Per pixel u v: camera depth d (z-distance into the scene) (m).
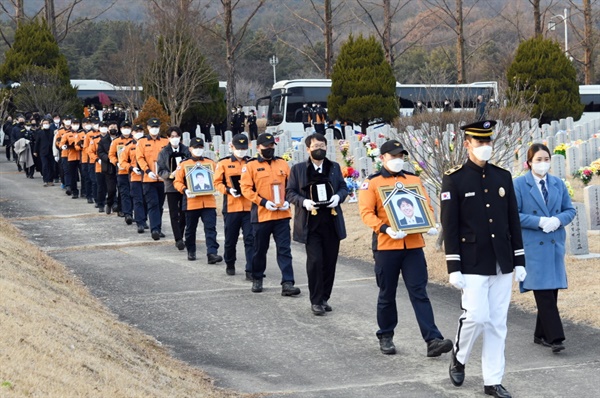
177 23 40.88
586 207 16.03
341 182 11.55
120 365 8.12
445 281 13.34
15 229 19.38
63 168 26.22
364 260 15.41
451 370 8.56
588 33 51.09
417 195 9.69
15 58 42.50
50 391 6.42
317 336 10.63
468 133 8.36
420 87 46.84
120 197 21.55
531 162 9.79
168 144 16.67
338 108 39.97
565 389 8.34
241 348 10.23
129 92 46.41
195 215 15.48
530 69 39.94
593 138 25.17
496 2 119.00
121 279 14.18
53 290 11.36
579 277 12.77
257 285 13.00
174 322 11.44
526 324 10.84
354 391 8.53
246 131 56.25
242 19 125.81
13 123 37.78
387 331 9.82
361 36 40.25
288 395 8.42
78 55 96.75
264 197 12.48
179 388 8.10
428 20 98.50
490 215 8.28
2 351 6.95
